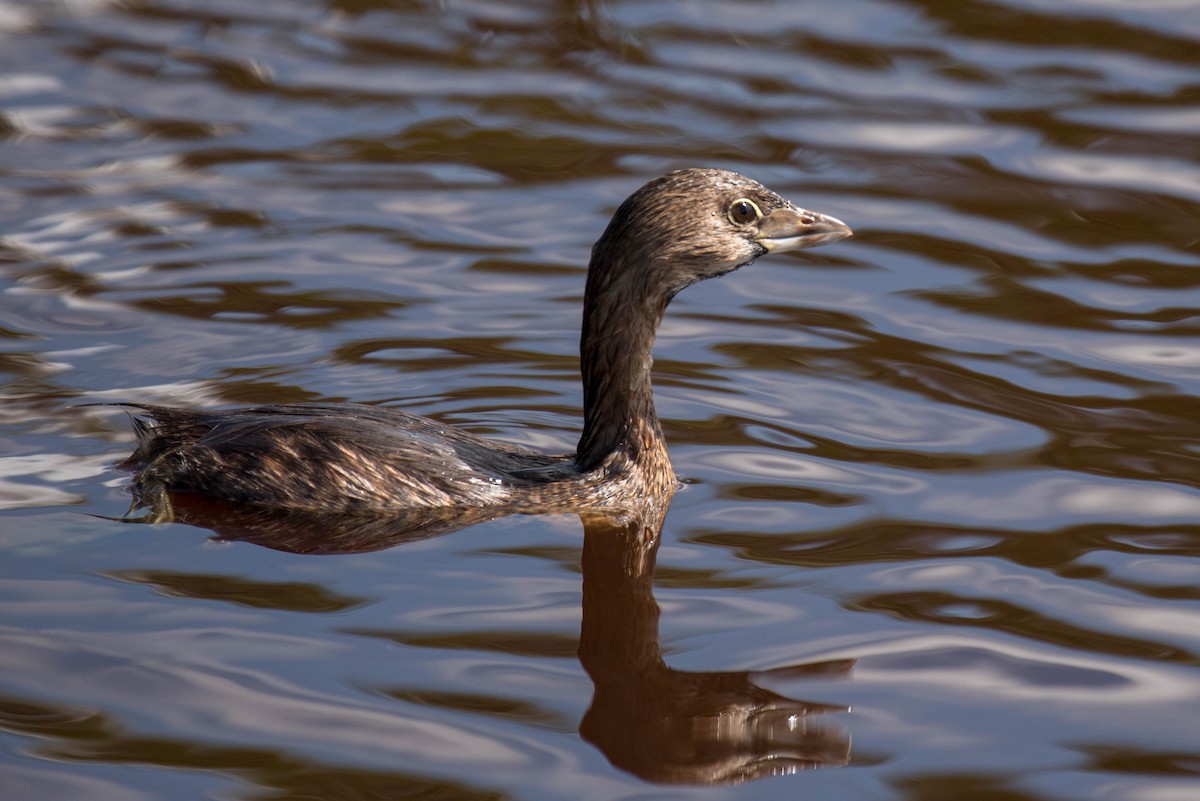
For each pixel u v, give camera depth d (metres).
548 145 18.33
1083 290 15.02
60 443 11.70
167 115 18.95
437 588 9.85
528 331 14.23
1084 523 10.87
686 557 10.38
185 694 8.60
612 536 10.67
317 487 10.73
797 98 19.42
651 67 20.41
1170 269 15.40
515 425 12.52
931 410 12.73
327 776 7.95
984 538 10.65
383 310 14.53
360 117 19.00
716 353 13.89
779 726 8.48
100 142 18.17
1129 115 18.69
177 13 22.16
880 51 20.61
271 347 13.69
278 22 21.88
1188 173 17.39
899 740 8.38
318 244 15.84
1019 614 9.64
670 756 8.20
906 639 9.35
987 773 8.07
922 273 15.45
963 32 21.11
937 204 16.92
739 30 21.44
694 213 11.20
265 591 9.72
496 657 9.08
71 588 9.66
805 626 9.50
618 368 11.31
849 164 17.75
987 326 14.31
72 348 13.47
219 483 10.86
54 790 7.79
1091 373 13.36
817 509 11.09
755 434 12.36
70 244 15.61
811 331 14.30
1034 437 12.23
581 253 15.83
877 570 10.19
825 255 15.93
